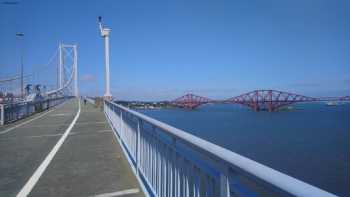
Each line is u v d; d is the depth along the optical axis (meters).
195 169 2.50
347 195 10.04
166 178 3.34
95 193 4.28
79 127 12.27
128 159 6.23
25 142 8.77
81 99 55.41
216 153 1.93
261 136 25.75
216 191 2.10
